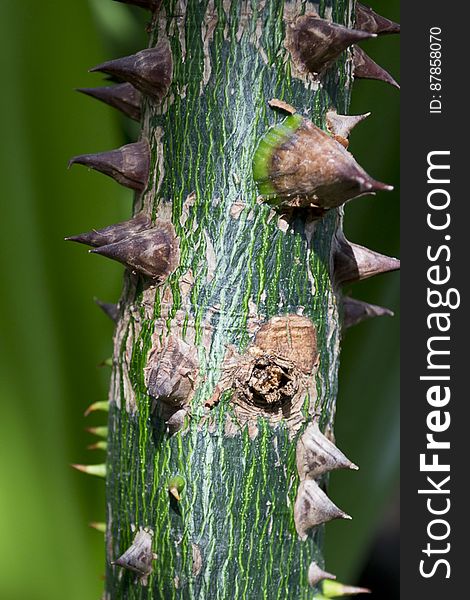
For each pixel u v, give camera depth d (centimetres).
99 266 109
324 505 92
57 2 107
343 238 94
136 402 92
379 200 110
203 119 91
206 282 91
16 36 106
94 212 109
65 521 109
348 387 110
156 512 92
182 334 91
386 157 109
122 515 93
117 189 110
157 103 93
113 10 116
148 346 92
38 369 108
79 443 110
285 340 91
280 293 91
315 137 90
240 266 91
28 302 108
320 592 94
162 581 92
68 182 108
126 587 93
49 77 107
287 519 92
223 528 91
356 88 108
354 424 111
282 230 91
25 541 108
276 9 91
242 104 91
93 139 108
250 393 91
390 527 149
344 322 96
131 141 115
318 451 92
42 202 108
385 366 111
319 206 91
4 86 106
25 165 107
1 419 108
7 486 108
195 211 92
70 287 109
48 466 109
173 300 92
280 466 92
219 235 91
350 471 111
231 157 91
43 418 109
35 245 108
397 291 110
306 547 92
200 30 92
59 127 108
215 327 91
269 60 91
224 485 91
